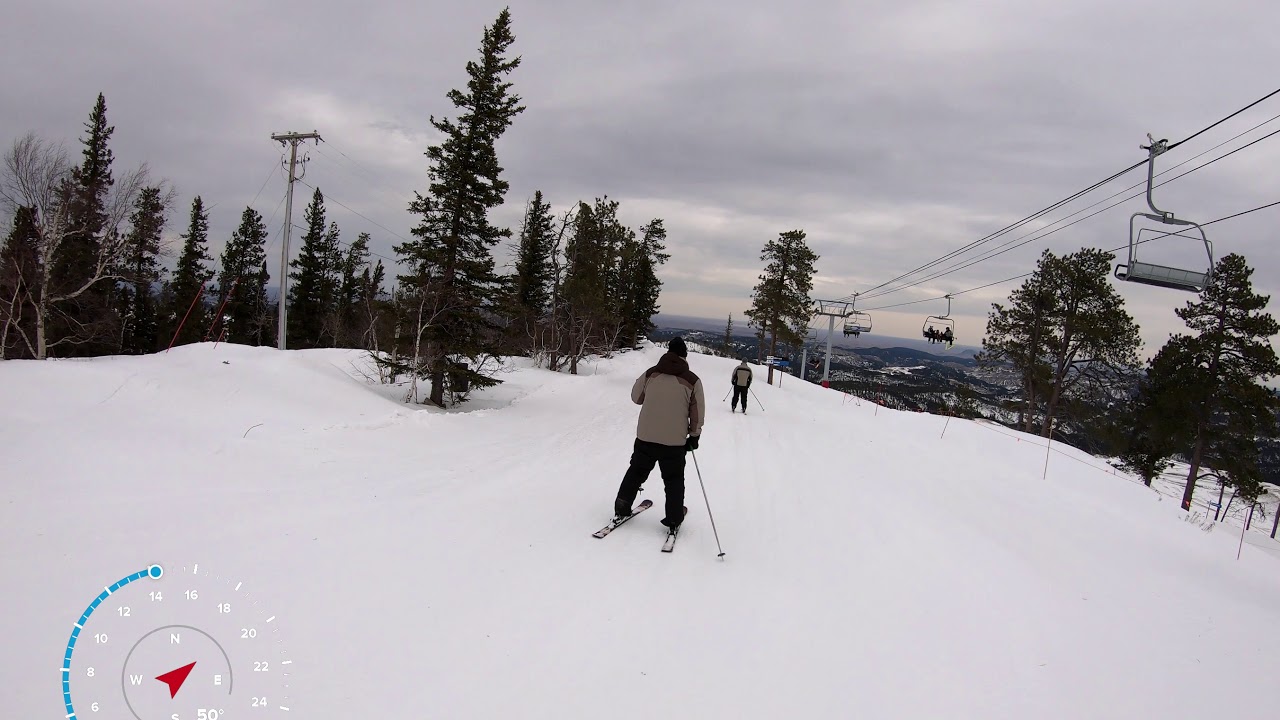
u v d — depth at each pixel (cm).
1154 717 300
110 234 2356
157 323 4309
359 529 446
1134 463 3062
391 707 241
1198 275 1070
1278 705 327
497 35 1834
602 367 3931
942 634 371
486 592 358
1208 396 2730
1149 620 438
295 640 285
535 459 802
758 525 559
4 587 305
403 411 1273
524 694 260
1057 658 356
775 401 2009
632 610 355
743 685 287
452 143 1845
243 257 4691
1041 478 967
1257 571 633
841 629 361
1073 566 547
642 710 257
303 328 4559
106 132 3497
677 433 490
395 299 1852
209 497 491
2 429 584
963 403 3300
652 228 5891
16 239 2172
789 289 4566
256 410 948
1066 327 3058
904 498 728
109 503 449
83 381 816
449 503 542
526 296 3694
